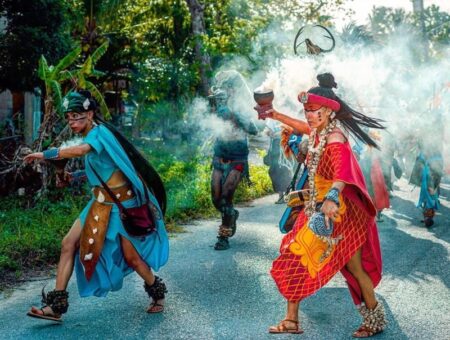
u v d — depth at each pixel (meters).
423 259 7.38
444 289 6.20
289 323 4.92
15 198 10.70
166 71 21.02
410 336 4.95
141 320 5.30
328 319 5.33
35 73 11.88
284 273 4.79
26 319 5.37
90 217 5.14
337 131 4.73
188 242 8.34
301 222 4.85
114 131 5.18
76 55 10.54
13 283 6.49
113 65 22.16
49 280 6.61
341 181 4.54
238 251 7.79
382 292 6.09
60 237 7.95
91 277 5.16
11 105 18.20
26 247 7.37
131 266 5.30
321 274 4.71
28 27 11.57
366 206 4.72
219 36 20.08
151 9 21.53
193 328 5.12
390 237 8.62
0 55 11.68
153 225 5.29
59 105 10.31
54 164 5.22
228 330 5.08
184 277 6.61
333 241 4.67
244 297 5.93
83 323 5.24
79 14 19.33
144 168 5.27
